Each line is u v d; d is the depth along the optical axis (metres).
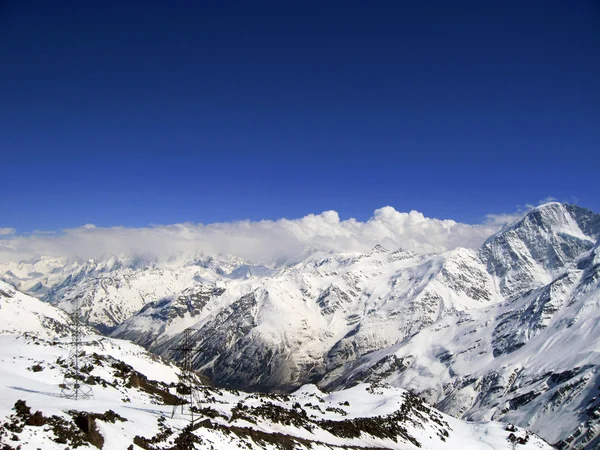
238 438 69.25
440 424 171.88
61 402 59.00
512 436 165.62
